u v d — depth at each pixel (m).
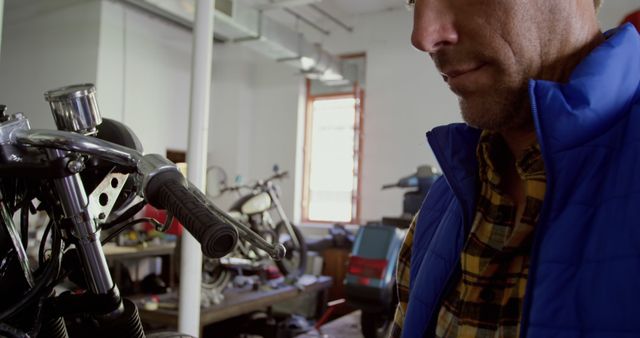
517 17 0.56
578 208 0.53
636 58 0.56
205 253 0.47
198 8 2.50
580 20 0.59
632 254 0.46
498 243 0.69
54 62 5.81
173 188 0.53
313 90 7.15
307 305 4.81
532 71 0.59
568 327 0.50
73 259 0.71
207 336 4.37
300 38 5.83
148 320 3.27
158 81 6.31
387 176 6.33
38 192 0.70
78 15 5.71
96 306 0.67
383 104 6.43
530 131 0.67
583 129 0.53
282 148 7.07
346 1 6.23
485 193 0.74
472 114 0.65
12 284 0.66
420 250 0.90
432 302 0.77
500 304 0.67
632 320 0.45
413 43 0.62
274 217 6.99
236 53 7.19
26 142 0.58
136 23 6.00
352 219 6.68
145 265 5.12
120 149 0.58
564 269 0.52
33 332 0.65
